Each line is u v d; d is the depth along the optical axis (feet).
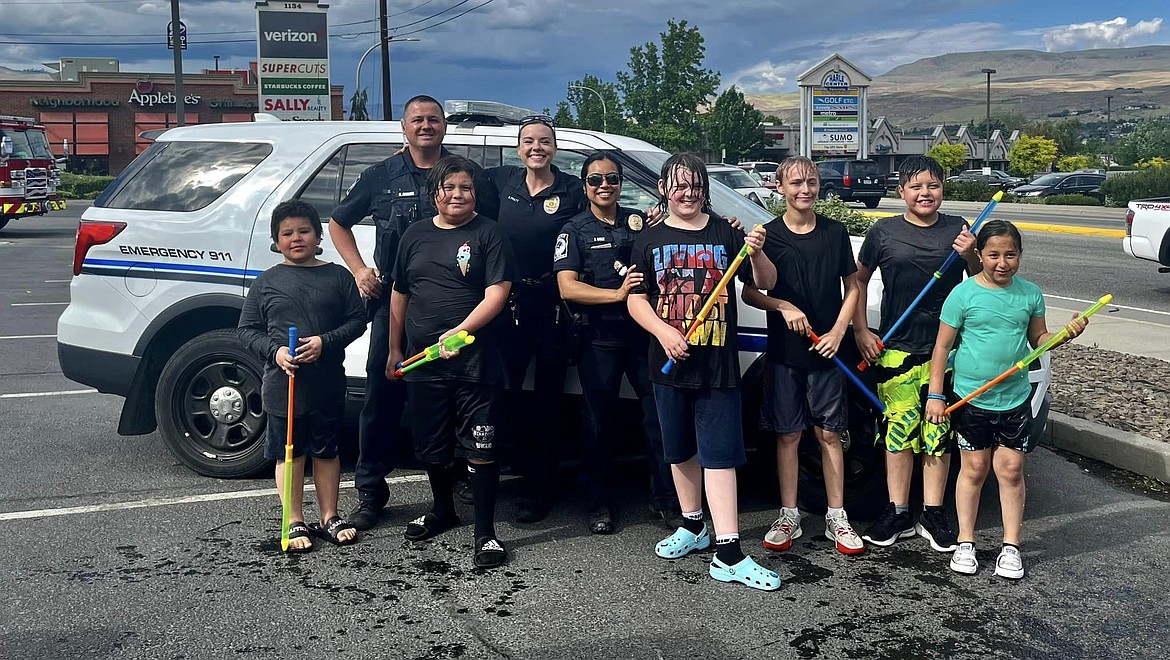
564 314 15.33
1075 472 18.72
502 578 13.57
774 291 14.40
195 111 174.91
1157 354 28.17
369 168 15.93
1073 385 23.57
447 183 13.85
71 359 18.16
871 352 14.60
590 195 14.65
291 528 14.75
